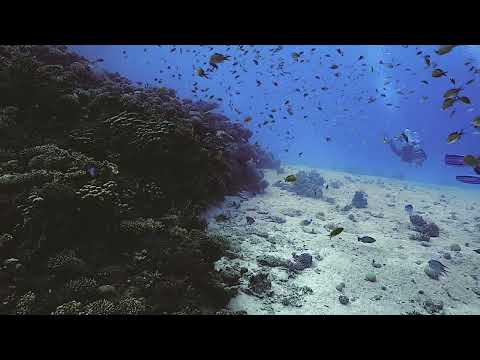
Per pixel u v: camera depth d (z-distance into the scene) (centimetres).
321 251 901
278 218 1098
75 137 802
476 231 1238
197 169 929
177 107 1158
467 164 657
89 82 1117
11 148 736
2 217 573
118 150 810
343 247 945
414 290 753
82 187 643
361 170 2931
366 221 1240
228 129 1490
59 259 541
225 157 1193
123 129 817
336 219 1210
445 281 807
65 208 588
